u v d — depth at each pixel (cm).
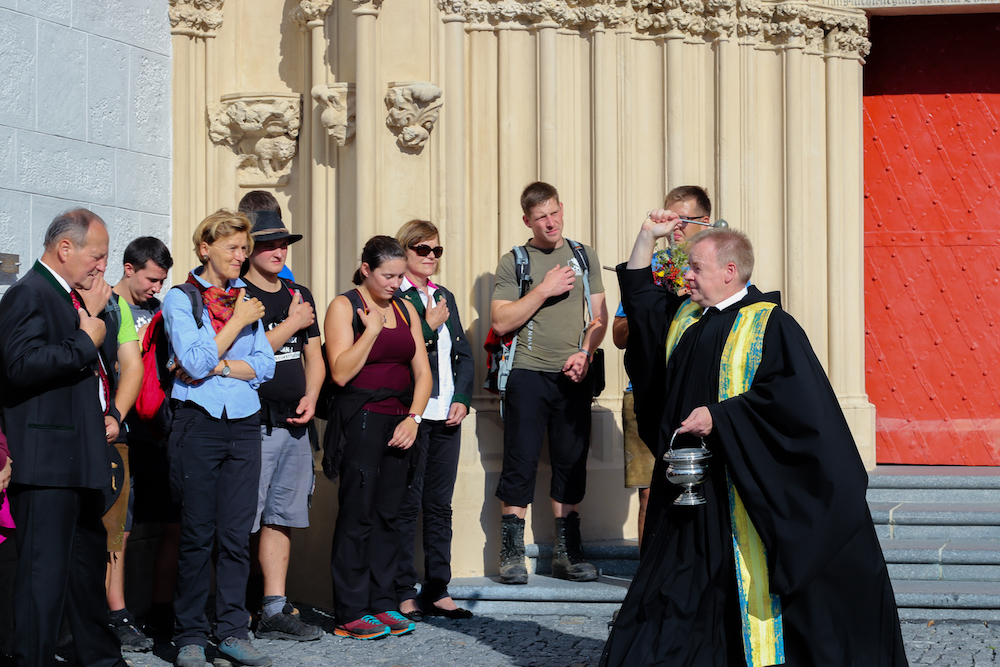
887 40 738
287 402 497
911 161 739
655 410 410
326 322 516
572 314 569
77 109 584
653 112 673
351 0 632
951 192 735
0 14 533
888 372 736
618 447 643
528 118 649
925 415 735
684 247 489
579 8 648
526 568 581
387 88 625
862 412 706
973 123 732
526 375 561
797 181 689
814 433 354
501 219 643
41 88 560
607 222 652
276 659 472
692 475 361
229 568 466
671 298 412
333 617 560
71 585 415
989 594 528
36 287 403
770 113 696
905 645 482
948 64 735
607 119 654
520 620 541
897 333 741
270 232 493
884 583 364
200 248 472
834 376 702
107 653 425
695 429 364
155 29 648
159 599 523
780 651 357
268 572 509
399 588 541
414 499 540
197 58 671
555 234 563
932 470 699
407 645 494
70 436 404
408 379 523
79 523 416
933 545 585
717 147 680
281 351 497
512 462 561
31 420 400
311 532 592
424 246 550
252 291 491
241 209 527
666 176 669
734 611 365
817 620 356
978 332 730
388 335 512
